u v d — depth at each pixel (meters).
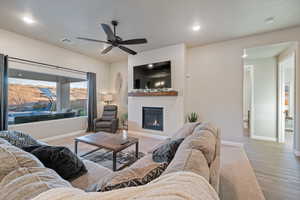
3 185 0.65
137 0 2.16
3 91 3.03
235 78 3.49
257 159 2.68
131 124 4.71
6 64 3.08
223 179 1.99
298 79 2.90
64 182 0.73
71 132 4.48
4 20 2.73
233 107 3.52
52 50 3.93
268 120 4.10
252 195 1.67
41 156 1.17
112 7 2.33
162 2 2.20
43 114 3.91
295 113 2.94
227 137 3.58
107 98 5.25
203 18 2.63
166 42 3.70
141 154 2.93
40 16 2.59
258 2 2.18
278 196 1.68
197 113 3.95
